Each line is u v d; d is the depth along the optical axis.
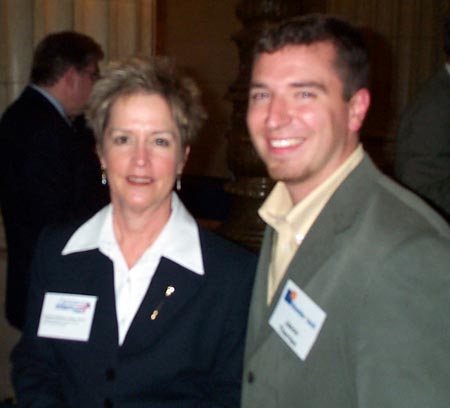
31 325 1.69
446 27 2.57
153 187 1.58
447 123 2.52
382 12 6.23
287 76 1.26
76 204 2.70
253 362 1.32
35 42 3.54
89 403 1.56
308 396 1.18
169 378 1.55
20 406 1.63
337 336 1.13
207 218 7.19
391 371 1.03
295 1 3.11
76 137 2.74
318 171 1.30
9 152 2.64
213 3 8.83
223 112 8.91
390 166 6.20
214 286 1.60
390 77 6.29
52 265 1.71
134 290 1.62
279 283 1.31
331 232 1.22
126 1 3.70
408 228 1.10
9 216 2.73
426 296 1.03
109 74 1.59
